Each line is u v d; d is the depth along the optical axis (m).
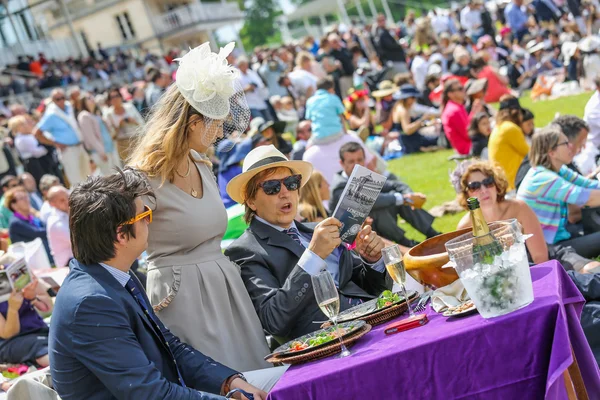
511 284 3.06
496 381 2.99
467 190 5.62
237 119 4.13
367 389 3.00
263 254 4.29
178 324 3.96
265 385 3.69
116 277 3.44
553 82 16.55
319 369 3.14
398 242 7.69
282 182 4.27
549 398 2.87
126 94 20.41
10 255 6.44
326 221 3.93
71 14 59.16
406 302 3.78
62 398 3.33
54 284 6.94
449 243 3.18
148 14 57.09
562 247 6.15
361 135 11.45
